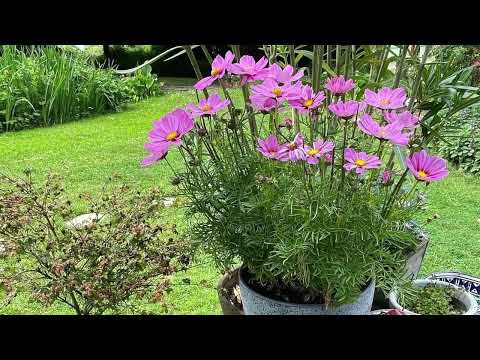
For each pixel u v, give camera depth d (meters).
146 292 1.42
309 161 1.14
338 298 1.20
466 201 3.25
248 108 1.45
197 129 1.27
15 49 6.16
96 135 5.21
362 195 1.23
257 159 1.29
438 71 1.58
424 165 1.17
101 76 6.48
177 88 8.31
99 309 1.40
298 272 1.23
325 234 1.16
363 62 1.57
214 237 1.34
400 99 1.19
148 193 1.54
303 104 1.24
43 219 1.59
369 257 1.20
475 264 2.52
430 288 1.66
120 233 1.41
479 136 3.84
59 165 4.20
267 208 1.24
